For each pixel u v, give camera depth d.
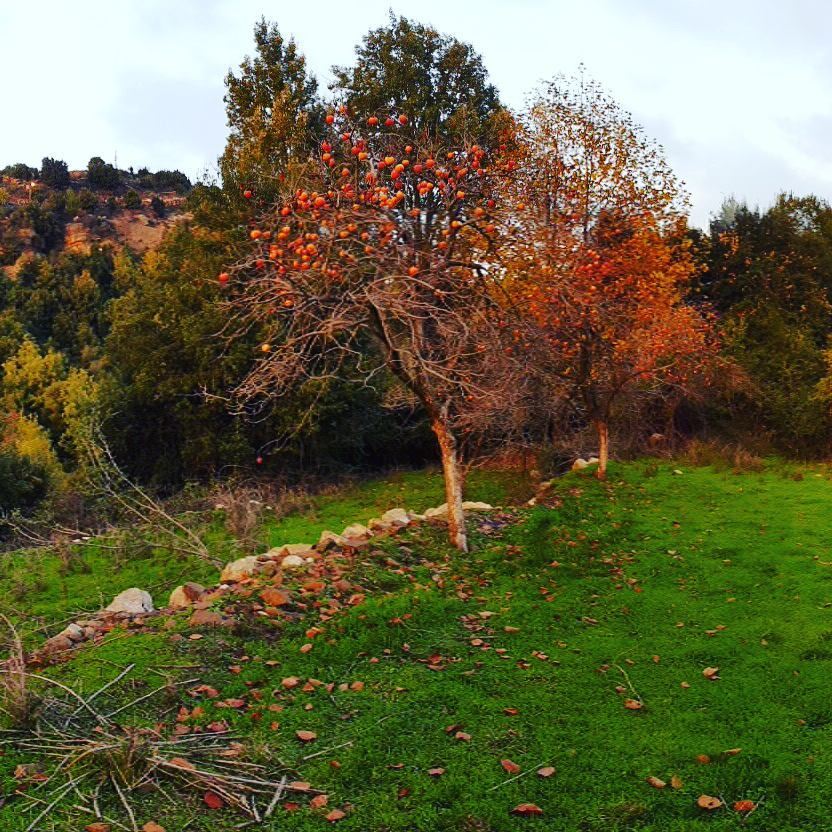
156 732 5.09
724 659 7.00
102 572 11.21
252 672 6.20
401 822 4.51
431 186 8.78
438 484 18.11
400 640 7.06
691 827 4.56
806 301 23.38
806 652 7.09
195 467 19.69
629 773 5.12
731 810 4.73
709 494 13.52
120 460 20.72
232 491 16.80
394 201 8.40
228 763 4.91
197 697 5.78
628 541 10.73
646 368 15.93
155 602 9.38
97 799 4.43
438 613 7.77
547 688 6.36
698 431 19.34
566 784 4.96
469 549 9.95
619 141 19.34
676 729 5.73
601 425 14.68
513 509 12.33
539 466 17.09
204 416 19.20
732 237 24.95
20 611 8.54
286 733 5.41
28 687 5.69
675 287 21.08
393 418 22.20
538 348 10.24
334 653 6.67
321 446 19.84
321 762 5.07
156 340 20.36
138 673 6.00
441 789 4.84
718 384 18.95
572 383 14.15
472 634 7.44
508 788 4.89
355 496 17.47
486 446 18.06
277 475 19.86
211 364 19.16
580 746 5.45
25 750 4.87
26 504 18.80
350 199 8.63
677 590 8.92
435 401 9.88
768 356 19.39
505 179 12.95
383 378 20.36
